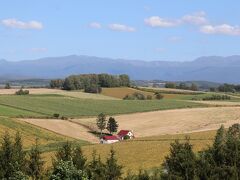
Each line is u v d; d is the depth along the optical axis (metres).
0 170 29.61
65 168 24.62
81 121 141.62
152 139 91.25
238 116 144.00
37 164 31.09
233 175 26.81
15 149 30.86
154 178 28.88
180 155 27.83
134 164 62.97
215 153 28.42
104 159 64.44
